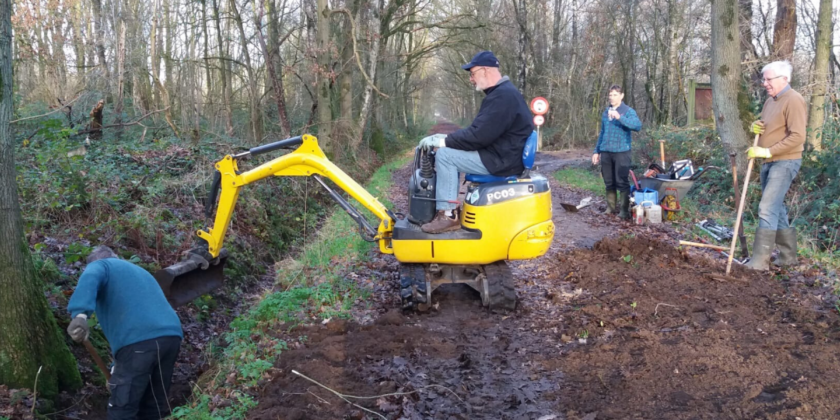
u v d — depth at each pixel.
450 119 113.25
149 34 21.22
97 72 17.36
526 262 8.08
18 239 4.62
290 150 14.30
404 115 44.25
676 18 28.80
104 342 5.82
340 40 22.02
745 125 12.29
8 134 4.55
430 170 5.65
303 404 4.26
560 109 37.62
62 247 6.83
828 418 3.71
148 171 10.11
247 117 20.66
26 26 15.98
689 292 6.39
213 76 23.75
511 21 34.94
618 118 10.44
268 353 5.12
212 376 5.11
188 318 6.71
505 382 4.62
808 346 4.80
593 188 15.09
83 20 20.97
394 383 4.52
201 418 4.06
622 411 4.03
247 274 8.76
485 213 5.50
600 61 34.91
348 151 20.56
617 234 9.54
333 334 5.61
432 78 50.72
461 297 6.60
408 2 24.69
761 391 4.13
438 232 5.59
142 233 7.86
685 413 3.93
